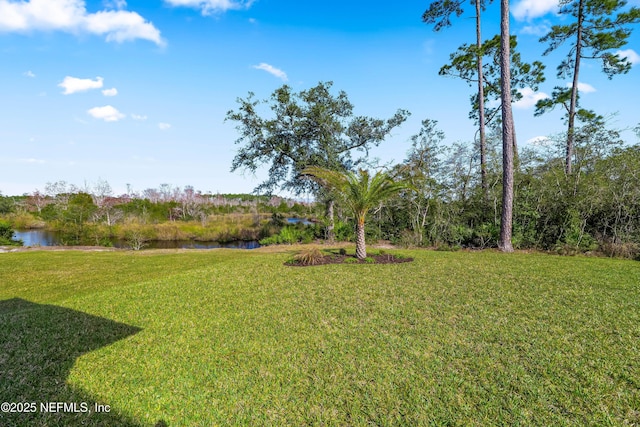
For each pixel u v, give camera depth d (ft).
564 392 7.64
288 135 53.72
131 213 95.30
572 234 31.71
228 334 11.53
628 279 17.48
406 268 21.24
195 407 7.57
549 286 16.22
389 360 9.30
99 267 28.43
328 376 8.62
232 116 51.65
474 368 8.74
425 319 12.23
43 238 71.92
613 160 31.89
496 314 12.54
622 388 7.74
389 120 55.88
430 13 45.88
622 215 31.27
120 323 12.85
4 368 9.52
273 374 8.82
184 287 17.83
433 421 6.86
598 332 10.72
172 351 10.36
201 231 80.69
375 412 7.20
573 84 48.26
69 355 10.25
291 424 6.95
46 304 16.42
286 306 14.30
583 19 46.19
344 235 50.03
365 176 25.27
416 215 45.32
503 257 25.90
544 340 10.22
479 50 42.39
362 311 13.30
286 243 52.06
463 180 43.16
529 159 39.88
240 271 21.50
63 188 105.40
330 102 53.01
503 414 6.97
